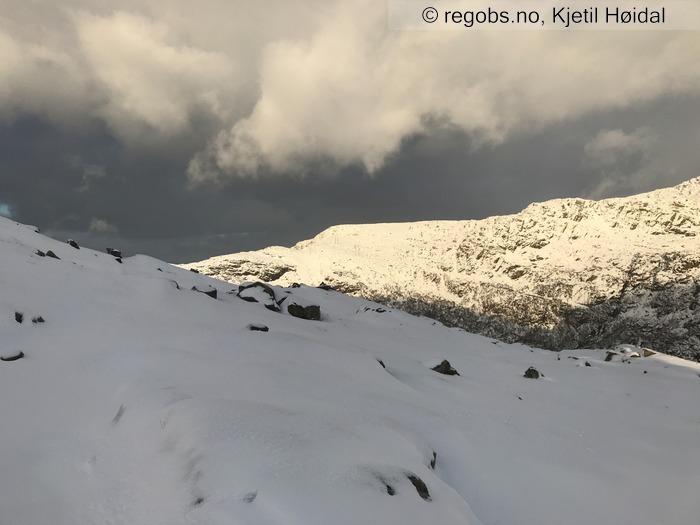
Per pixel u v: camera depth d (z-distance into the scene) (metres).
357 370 15.66
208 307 20.41
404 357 23.72
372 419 9.95
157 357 11.85
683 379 26.55
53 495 6.52
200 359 12.22
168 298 19.70
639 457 12.94
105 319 15.18
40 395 9.69
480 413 14.54
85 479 6.89
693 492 10.65
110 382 10.42
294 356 15.28
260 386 10.95
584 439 13.89
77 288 18.33
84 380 10.54
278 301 30.33
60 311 15.26
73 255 28.67
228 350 14.09
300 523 5.45
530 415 15.70
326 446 7.39
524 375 24.61
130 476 6.88
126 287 20.22
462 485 9.53
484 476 10.08
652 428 16.39
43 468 7.16
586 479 10.84
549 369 28.34
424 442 9.86
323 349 16.95
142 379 10.29
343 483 6.43
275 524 5.39
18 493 6.49
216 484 6.09
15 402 9.26
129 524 5.82
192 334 15.00
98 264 28.86
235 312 21.30
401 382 16.17
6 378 10.23
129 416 8.57
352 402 11.58
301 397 10.79
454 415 13.51
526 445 12.31
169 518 5.73
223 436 7.18
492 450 11.43
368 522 5.80
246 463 6.50
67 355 11.92
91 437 8.15
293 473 6.41
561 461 11.68
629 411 19.28
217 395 9.69
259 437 7.25
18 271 18.05
